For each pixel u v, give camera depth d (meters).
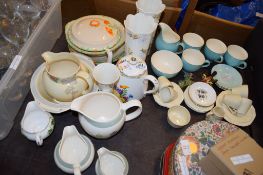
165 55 0.87
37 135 0.63
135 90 0.72
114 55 0.82
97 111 0.62
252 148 0.51
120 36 0.82
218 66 0.93
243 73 0.94
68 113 0.74
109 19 0.86
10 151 0.65
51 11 0.83
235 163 0.49
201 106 0.79
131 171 0.65
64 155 0.61
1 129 0.65
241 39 1.08
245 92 0.80
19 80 0.71
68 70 0.68
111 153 0.62
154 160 0.68
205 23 1.06
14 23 0.84
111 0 1.02
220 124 0.66
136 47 0.77
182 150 0.60
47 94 0.71
